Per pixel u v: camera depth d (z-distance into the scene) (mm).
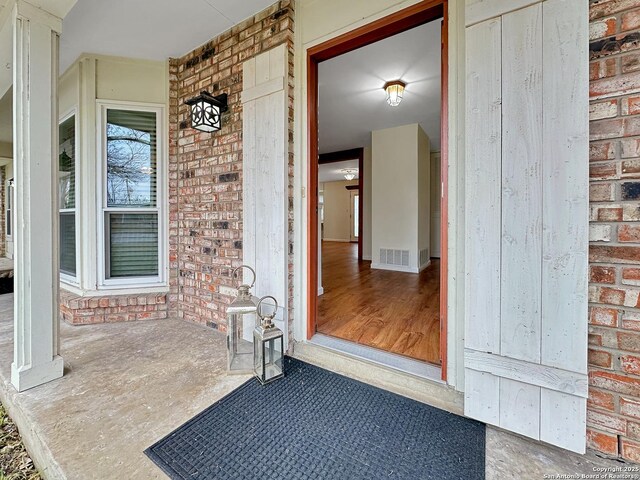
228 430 1390
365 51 2820
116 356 2135
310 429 1404
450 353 1625
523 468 1188
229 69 2504
